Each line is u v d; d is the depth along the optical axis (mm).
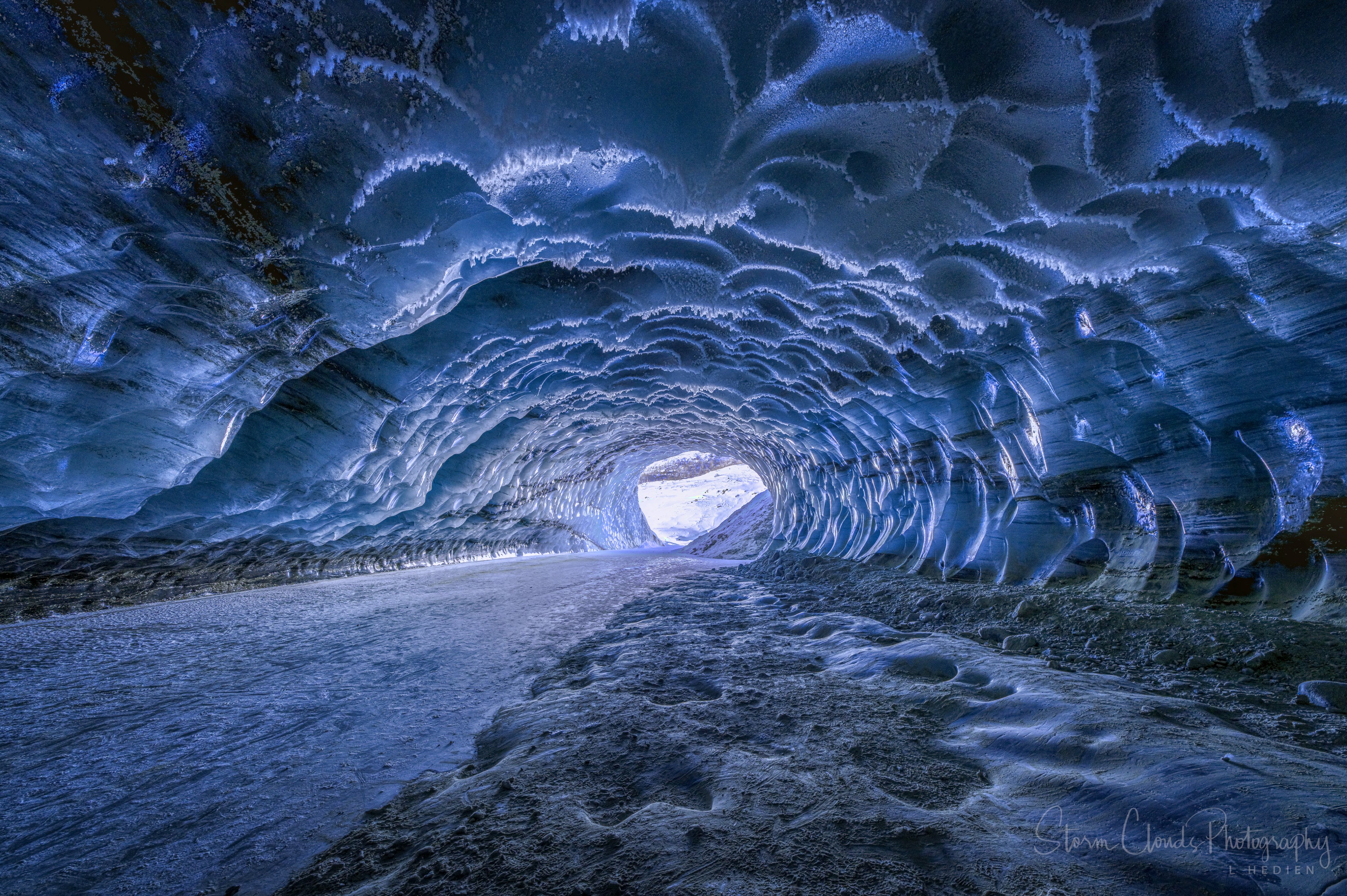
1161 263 4027
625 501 31219
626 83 3893
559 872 1702
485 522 17109
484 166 4188
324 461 8570
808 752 2502
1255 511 4375
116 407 5816
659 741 2709
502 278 6844
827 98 3762
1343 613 3490
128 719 3414
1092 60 3113
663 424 17062
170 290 5125
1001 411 6516
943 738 2676
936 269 5168
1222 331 4090
